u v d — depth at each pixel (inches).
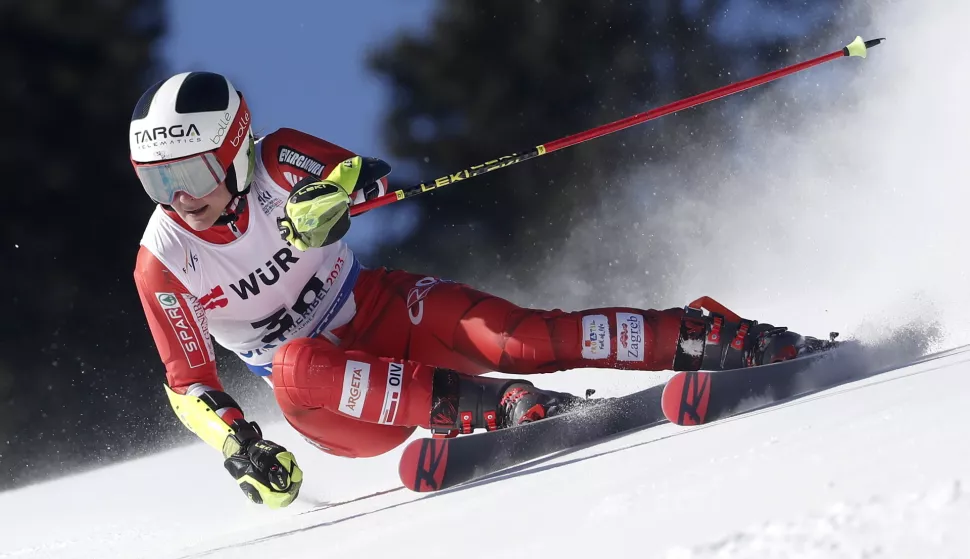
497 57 1872.5
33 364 1496.1
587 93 1849.2
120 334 1579.7
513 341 486.0
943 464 194.5
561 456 427.2
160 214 472.7
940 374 339.0
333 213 439.8
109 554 470.9
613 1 1830.7
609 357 482.9
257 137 517.7
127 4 1727.4
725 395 414.3
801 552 173.9
